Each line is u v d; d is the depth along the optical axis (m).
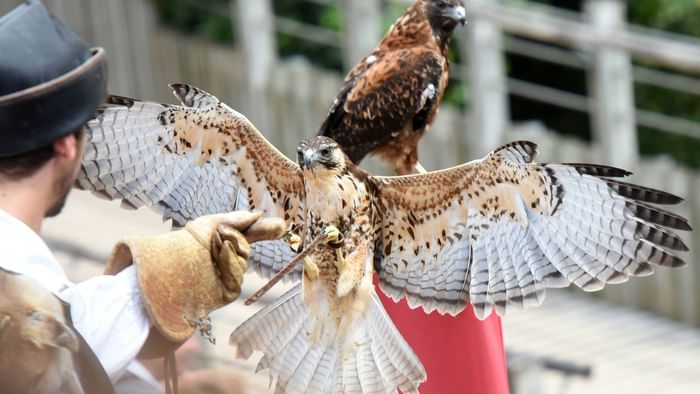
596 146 16.61
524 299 5.50
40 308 4.22
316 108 18.91
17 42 4.32
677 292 15.55
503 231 5.48
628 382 12.96
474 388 6.07
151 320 4.49
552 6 21.03
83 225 14.28
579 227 5.35
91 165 5.44
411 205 5.55
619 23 16.30
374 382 5.45
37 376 4.17
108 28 21.17
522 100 20.91
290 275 5.62
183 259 4.61
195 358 4.91
